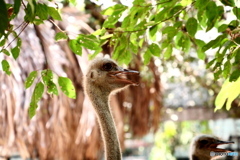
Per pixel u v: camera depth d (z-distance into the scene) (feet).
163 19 15.35
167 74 37.81
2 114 29.73
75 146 31.01
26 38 28.68
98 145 31.22
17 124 29.78
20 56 28.43
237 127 52.85
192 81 39.73
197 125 62.75
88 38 14.96
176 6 14.92
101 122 17.67
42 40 29.07
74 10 32.12
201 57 17.26
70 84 15.53
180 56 34.81
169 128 65.16
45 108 30.07
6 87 29.01
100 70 17.92
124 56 16.56
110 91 17.97
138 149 69.97
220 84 38.88
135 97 37.27
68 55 31.19
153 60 36.14
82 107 31.37
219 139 22.39
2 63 15.67
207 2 14.02
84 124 30.48
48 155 30.91
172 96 49.52
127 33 16.14
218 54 14.42
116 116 34.14
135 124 38.09
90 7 35.04
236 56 14.12
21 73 28.27
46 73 15.46
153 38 17.08
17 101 28.76
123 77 18.85
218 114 46.85
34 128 29.94
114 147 17.46
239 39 14.14
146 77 35.47
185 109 48.73
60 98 30.04
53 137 30.53
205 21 16.38
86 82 18.04
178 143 65.10
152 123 38.47
